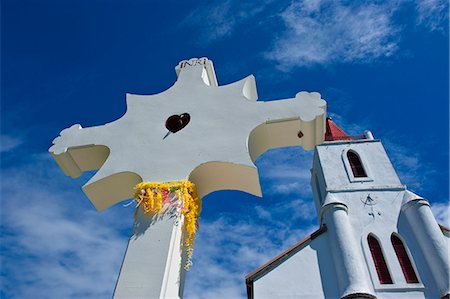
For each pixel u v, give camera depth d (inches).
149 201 341.1
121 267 306.8
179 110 426.6
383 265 597.0
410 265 593.6
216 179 387.9
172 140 394.6
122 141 404.5
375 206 687.7
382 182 740.0
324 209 672.4
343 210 660.7
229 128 393.1
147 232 327.0
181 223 338.3
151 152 386.9
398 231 642.2
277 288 555.2
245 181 378.9
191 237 344.8
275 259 590.9
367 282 561.9
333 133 944.3
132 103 446.0
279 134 409.1
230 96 428.5
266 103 410.9
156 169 370.3
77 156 420.8
